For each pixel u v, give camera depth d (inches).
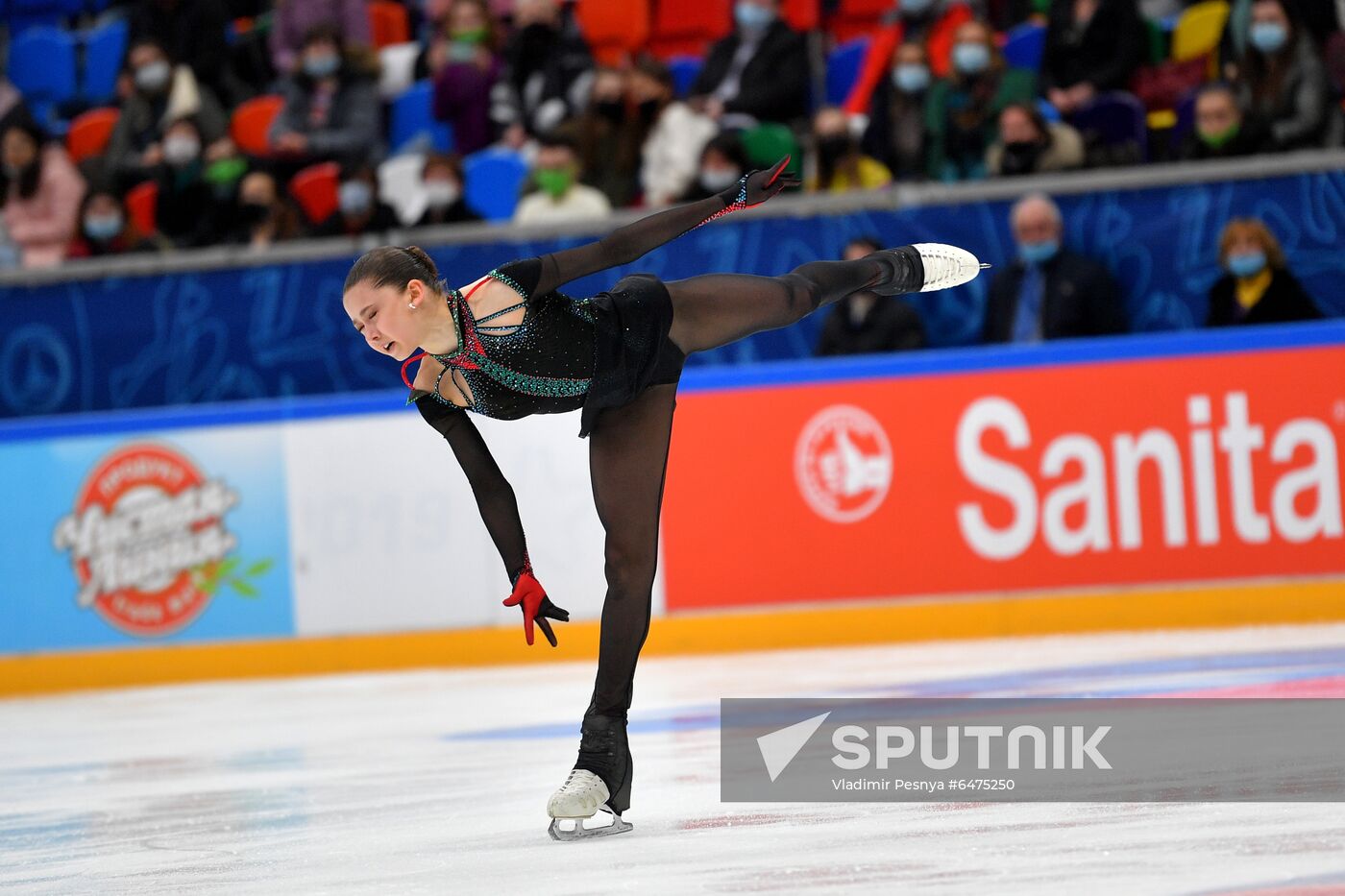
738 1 1408.7
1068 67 1333.7
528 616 466.6
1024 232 1130.7
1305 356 1070.4
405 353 448.1
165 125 1546.5
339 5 1578.5
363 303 435.2
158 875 421.7
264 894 378.3
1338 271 1123.9
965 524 1114.1
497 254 1229.1
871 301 1180.5
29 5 1883.6
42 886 416.2
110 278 1275.8
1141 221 1154.7
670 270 1216.2
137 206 1476.4
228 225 1409.9
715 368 1175.0
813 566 1133.1
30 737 905.5
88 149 1635.1
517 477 1164.5
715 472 1148.5
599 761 444.5
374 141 1492.4
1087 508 1096.8
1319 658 819.4
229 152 1425.9
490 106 1496.1
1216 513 1080.2
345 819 508.4
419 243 1238.9
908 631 1120.8
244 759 724.7
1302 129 1178.6
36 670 1242.6
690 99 1427.2
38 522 1242.6
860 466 1128.8
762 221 1200.2
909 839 394.6
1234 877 328.2
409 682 1087.0
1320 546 1067.3
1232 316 1122.0
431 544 1181.7
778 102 1376.7
